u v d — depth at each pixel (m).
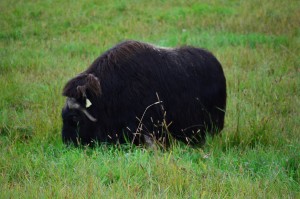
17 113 28.81
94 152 21.81
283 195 17.88
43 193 17.64
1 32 48.69
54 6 57.09
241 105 28.92
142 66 23.12
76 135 23.05
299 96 31.11
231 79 33.94
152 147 22.45
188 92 23.95
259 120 25.42
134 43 23.67
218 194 18.00
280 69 36.06
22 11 55.06
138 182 18.94
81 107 22.56
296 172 20.38
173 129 24.03
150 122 23.14
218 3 57.06
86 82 22.61
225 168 20.66
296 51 40.12
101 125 23.06
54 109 28.28
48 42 45.31
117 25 50.44
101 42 44.78
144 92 22.92
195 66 24.36
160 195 17.44
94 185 18.14
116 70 23.00
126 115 23.00
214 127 25.02
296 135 24.41
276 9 52.72
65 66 38.16
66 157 21.48
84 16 53.06
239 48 40.94
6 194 17.61
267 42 42.84
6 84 33.09
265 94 31.23
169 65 23.73
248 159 21.39
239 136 23.88
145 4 57.53
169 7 56.03
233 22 48.66
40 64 38.38
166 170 19.48
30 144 23.98
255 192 17.97
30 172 19.77
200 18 51.28
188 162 20.61
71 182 18.86
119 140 23.38
